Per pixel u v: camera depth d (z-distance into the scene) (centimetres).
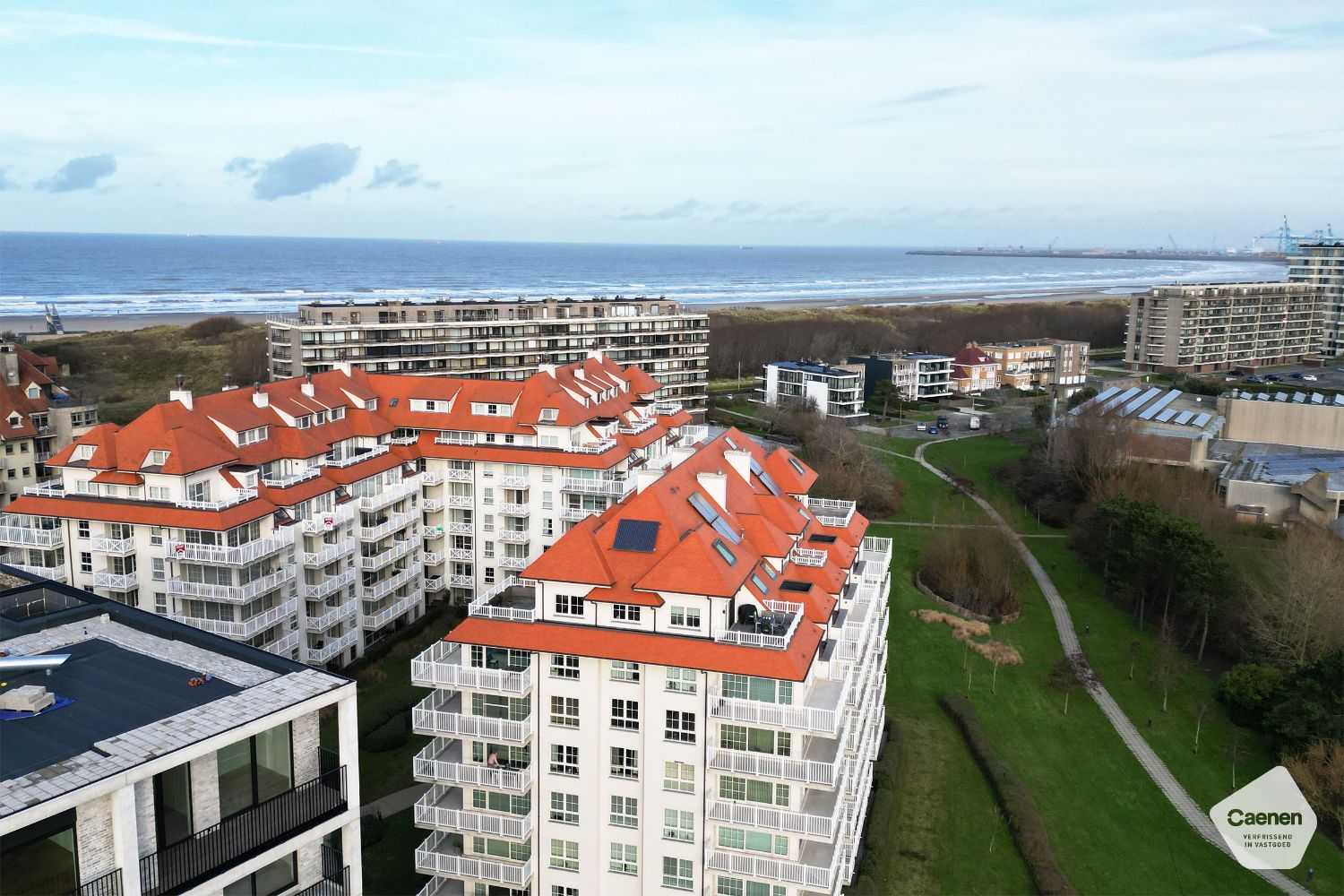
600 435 11844
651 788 6166
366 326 19125
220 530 8506
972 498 16838
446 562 11625
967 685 10662
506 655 6384
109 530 8881
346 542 9888
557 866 6431
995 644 11506
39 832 2961
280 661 4075
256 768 3653
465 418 11506
